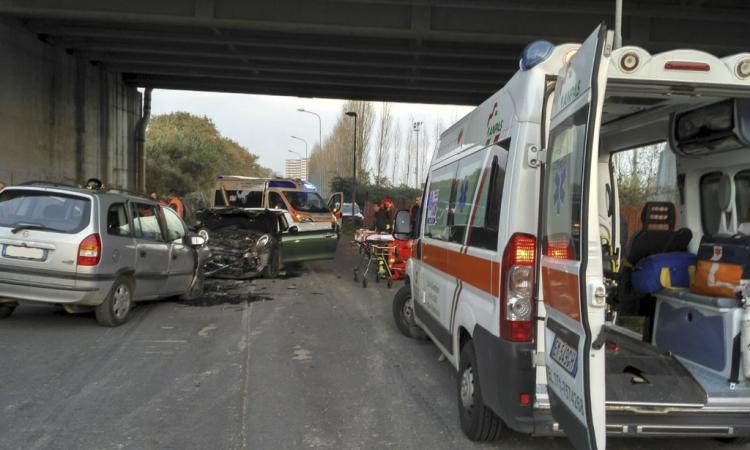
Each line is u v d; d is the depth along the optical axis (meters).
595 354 2.89
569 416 3.12
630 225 5.84
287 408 5.09
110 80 24.61
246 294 11.14
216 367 6.23
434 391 5.63
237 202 17.42
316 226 17.22
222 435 4.47
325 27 15.74
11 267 7.23
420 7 15.63
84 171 22.22
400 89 24.45
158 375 5.89
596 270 2.97
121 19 15.74
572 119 3.17
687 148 4.91
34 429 4.47
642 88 3.61
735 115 4.25
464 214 4.88
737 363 4.00
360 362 6.58
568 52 3.83
